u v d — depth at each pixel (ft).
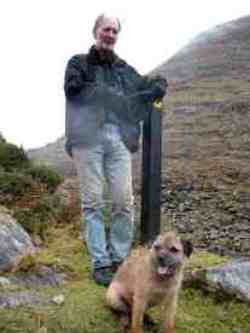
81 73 11.27
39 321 9.78
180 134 33.83
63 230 14.71
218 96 41.78
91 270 12.03
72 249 13.47
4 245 11.94
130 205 11.75
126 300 10.07
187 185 24.13
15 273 11.38
